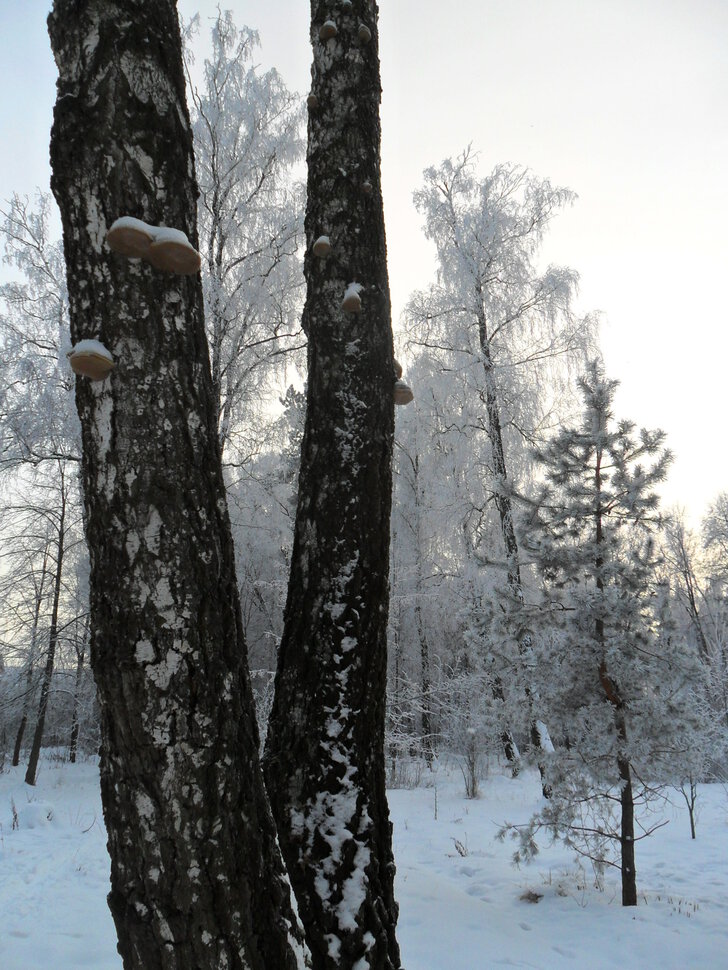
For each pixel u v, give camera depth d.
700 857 8.23
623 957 4.84
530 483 15.04
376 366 3.33
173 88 2.29
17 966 4.18
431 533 17.28
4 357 15.43
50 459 15.96
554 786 6.57
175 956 1.86
